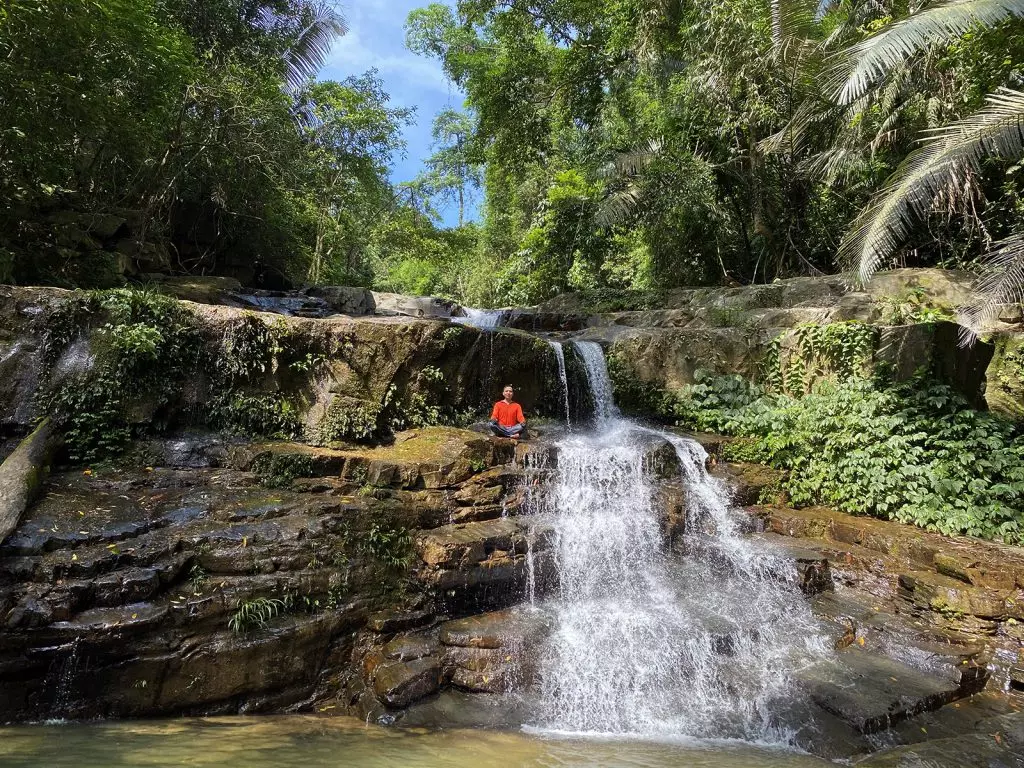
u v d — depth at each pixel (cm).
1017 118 736
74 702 448
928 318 1055
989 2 744
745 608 662
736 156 1606
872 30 1181
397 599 598
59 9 738
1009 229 1262
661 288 1747
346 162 1741
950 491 786
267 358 776
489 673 539
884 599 704
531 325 1536
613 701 533
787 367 1073
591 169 1992
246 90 1219
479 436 821
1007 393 1105
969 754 463
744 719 522
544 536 686
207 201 1390
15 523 498
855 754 471
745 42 1380
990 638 619
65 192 1033
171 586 508
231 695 495
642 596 683
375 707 507
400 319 903
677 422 1106
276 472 675
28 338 666
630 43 1909
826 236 1597
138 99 1001
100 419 664
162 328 722
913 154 820
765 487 908
